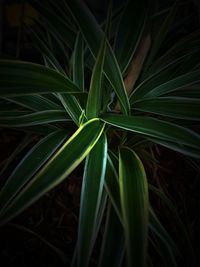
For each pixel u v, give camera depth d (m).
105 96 0.26
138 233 0.14
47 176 0.15
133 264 0.13
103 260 0.16
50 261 0.24
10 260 0.24
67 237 0.25
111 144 0.27
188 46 0.27
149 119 0.19
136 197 0.16
